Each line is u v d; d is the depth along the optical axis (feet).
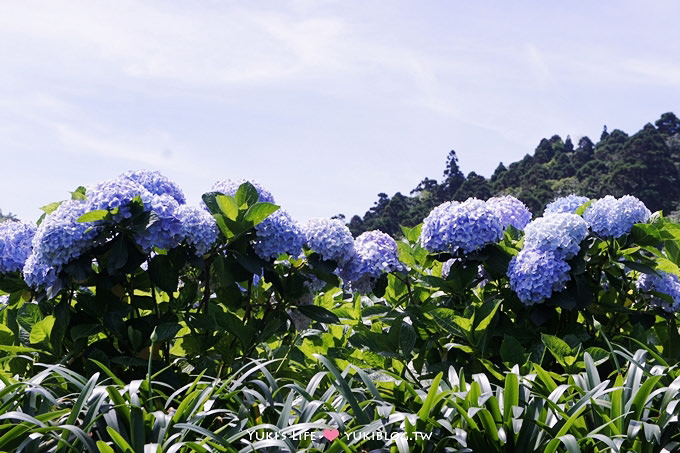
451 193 231.71
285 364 13.42
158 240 11.68
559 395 9.12
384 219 211.41
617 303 15.07
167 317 12.32
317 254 13.58
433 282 14.19
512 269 13.38
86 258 11.76
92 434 8.89
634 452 8.73
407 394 10.18
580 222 13.21
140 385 9.04
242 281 13.56
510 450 8.86
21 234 13.26
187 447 8.11
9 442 7.88
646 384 8.98
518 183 229.25
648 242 13.89
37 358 11.99
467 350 12.76
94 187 11.84
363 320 16.30
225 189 14.49
